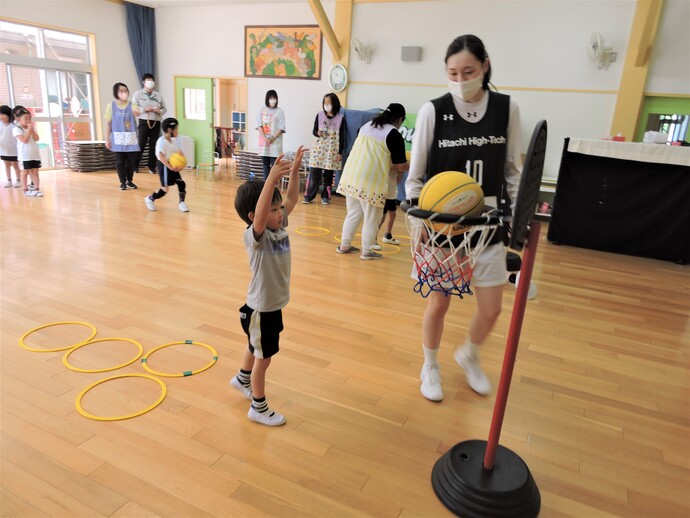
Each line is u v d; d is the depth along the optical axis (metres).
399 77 7.74
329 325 3.01
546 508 1.64
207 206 6.45
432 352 2.27
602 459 1.91
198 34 9.37
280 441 1.90
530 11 6.80
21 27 8.06
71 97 8.98
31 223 5.06
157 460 1.76
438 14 7.31
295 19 8.43
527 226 1.39
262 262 1.84
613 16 6.45
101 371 2.34
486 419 2.13
